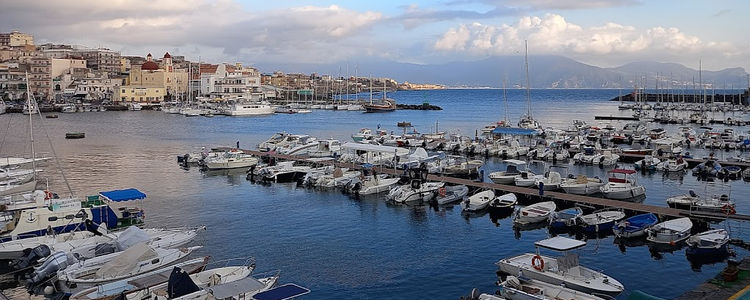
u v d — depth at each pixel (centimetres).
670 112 19938
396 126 15950
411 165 7494
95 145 11038
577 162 8550
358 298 3281
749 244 4234
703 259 3944
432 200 5853
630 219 4597
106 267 3344
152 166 8325
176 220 5059
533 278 3347
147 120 18075
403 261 3931
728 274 3169
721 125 15138
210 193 6281
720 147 10075
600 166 8306
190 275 3244
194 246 4172
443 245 4309
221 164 7912
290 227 4834
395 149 7544
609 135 11575
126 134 13438
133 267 3397
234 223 4962
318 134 13662
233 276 3375
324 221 5034
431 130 14562
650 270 3731
